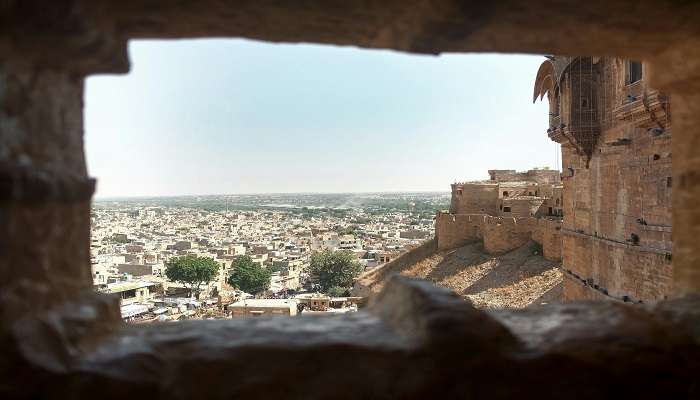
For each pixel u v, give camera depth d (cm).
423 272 4897
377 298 643
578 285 2256
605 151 1994
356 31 530
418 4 472
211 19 498
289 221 19950
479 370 484
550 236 3988
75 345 460
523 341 519
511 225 4609
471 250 4941
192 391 468
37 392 420
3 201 400
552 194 4997
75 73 508
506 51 592
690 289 702
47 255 470
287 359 488
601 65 2036
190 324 558
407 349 490
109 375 448
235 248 10462
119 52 502
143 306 5219
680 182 721
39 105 462
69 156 526
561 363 500
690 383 517
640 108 1591
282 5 476
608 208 1964
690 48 580
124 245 11994
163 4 462
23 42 404
